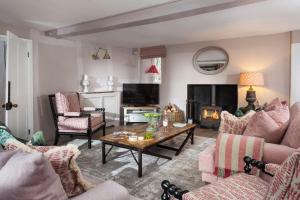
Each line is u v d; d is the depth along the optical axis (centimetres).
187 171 279
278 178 91
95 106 527
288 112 232
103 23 350
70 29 397
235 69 508
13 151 101
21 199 83
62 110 402
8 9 301
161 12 291
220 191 137
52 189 90
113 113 571
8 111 328
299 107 237
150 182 250
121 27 351
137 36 470
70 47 484
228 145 193
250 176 160
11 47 334
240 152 187
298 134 177
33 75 411
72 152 108
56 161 104
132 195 222
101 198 104
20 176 82
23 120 373
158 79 630
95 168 287
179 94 587
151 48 612
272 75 468
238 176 160
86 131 382
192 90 558
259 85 451
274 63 464
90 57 530
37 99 420
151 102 595
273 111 224
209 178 208
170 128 360
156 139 293
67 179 109
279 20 354
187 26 388
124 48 615
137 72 651
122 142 278
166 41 536
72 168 112
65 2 276
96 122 418
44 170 87
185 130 354
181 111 580
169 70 600
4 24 365
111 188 113
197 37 488
